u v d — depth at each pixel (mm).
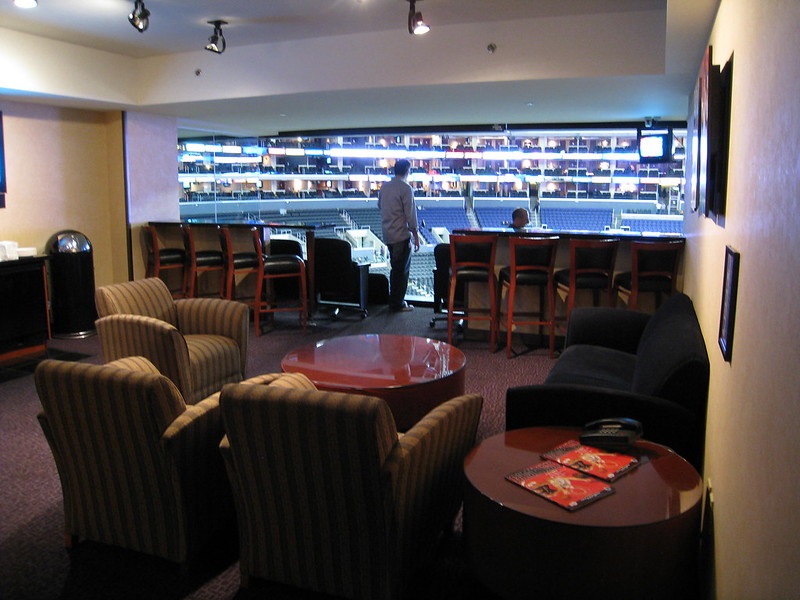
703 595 2154
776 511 1096
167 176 7484
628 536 1747
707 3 2586
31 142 6312
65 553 2576
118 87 6312
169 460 2270
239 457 2123
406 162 7195
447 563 2508
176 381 3641
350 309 7488
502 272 5715
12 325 5344
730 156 2102
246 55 5930
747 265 1604
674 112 6629
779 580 1042
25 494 3076
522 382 4809
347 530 2084
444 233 8906
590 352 3867
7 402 4387
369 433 1906
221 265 6879
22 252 5582
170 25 5176
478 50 5062
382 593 2104
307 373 3441
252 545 2262
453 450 2426
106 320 3809
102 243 7090
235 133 9461
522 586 1867
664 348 2736
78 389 2283
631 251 5285
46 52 5621
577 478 2025
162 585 2365
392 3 4512
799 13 1079
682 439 2441
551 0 4359
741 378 1588
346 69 5539
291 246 7609
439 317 7051
